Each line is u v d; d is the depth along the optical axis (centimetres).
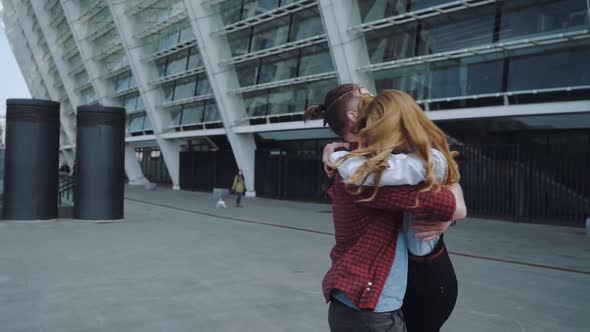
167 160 3506
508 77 1644
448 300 162
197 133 3084
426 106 1850
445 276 160
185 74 3084
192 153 3400
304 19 2339
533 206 1586
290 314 545
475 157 1720
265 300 603
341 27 1980
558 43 1532
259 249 1002
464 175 1742
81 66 4591
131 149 4178
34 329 488
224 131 2867
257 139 2833
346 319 157
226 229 1344
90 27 3984
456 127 1869
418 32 1869
